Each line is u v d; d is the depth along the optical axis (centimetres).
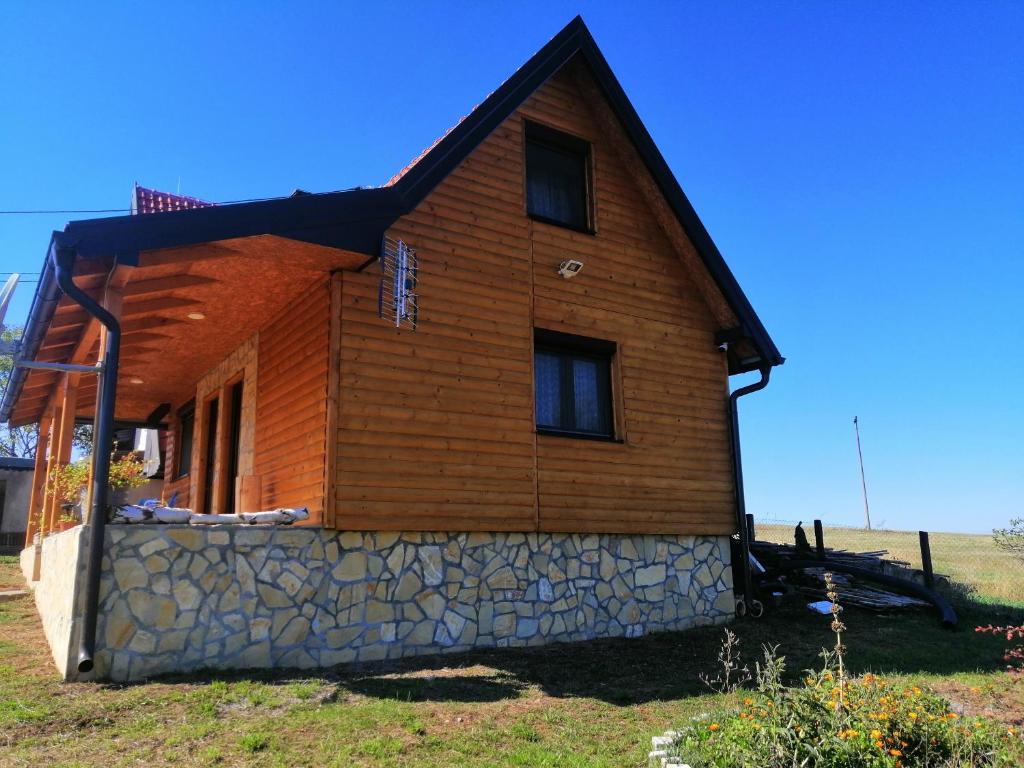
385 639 791
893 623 1026
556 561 941
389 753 488
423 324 880
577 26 1052
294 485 861
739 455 1141
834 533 2873
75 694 575
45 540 984
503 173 998
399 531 825
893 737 449
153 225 670
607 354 1069
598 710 616
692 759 466
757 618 1076
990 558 1814
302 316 896
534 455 938
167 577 671
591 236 1068
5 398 1223
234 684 620
